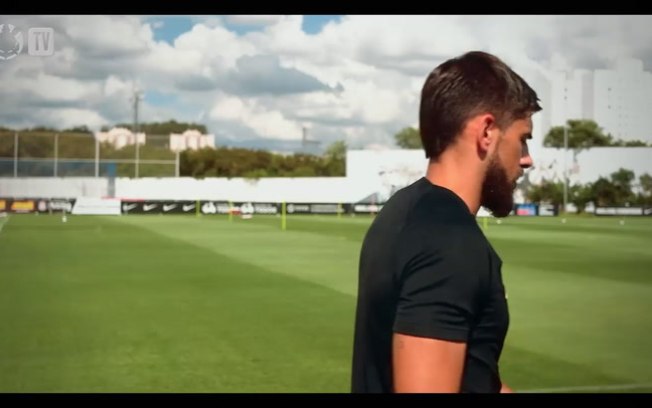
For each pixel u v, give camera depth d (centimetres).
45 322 1239
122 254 2495
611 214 6306
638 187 6488
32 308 1383
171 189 6825
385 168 6806
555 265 2209
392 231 199
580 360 972
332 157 8962
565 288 1711
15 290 1625
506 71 206
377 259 201
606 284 1786
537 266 2183
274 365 934
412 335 184
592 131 7856
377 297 199
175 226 4275
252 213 6456
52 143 6638
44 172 6631
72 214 6059
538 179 6625
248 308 1384
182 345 1054
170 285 1716
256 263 2225
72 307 1395
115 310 1359
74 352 1012
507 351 1028
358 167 6844
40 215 5791
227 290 1633
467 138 203
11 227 4047
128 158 6881
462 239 187
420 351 182
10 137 6538
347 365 932
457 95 203
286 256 2462
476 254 187
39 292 1595
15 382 854
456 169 205
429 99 209
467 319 184
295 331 1159
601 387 831
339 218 5659
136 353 1005
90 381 857
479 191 207
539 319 1290
